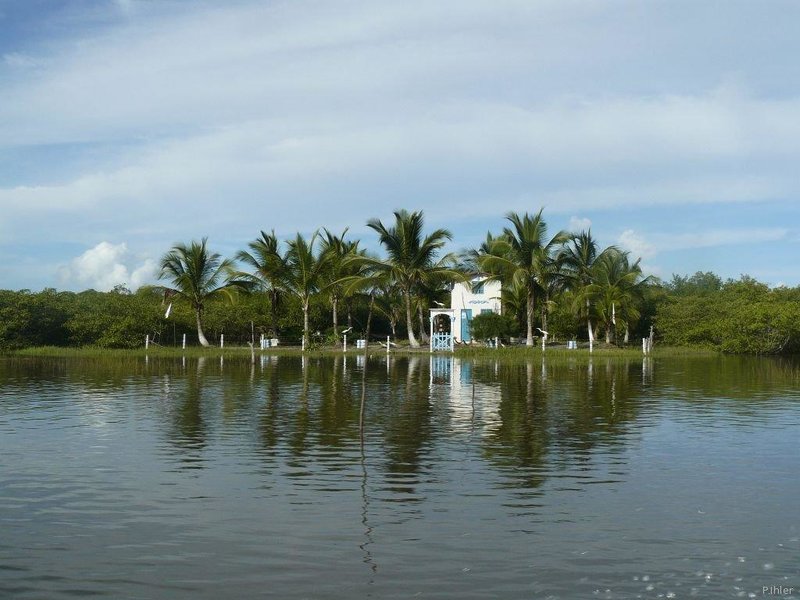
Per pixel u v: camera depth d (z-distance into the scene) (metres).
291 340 56.56
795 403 19.44
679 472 11.05
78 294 61.69
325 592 6.64
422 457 12.03
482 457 12.06
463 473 10.94
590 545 7.82
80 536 8.08
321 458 11.93
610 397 20.78
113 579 6.92
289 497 9.60
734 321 51.06
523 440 13.58
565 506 9.22
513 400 19.92
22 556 7.49
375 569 7.15
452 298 55.66
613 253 55.06
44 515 8.81
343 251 54.94
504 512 8.97
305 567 7.21
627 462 11.73
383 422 15.67
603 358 42.47
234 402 19.05
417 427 15.02
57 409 17.58
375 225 49.00
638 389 23.22
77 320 49.47
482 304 54.94
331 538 8.02
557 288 54.72
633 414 17.14
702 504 9.34
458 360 39.31
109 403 18.77
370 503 9.33
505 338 52.84
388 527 8.38
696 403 19.39
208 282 52.41
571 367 34.19
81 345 50.06
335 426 15.07
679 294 89.62
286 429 14.66
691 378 27.98
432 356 43.34
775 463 11.69
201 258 51.78
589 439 13.73
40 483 10.24
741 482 10.45
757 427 15.23
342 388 22.77
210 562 7.33
